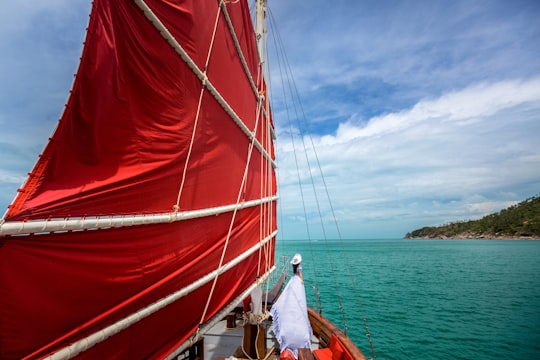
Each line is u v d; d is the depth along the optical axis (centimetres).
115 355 247
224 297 453
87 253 221
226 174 493
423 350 1093
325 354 531
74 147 216
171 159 329
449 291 2253
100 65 238
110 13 250
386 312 1622
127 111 268
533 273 3325
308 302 1864
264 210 699
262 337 530
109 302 240
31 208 178
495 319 1498
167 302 304
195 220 383
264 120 805
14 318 172
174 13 349
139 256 274
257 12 860
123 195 258
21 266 176
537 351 1084
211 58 455
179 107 348
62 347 197
